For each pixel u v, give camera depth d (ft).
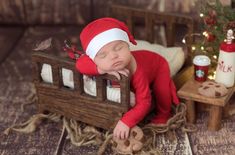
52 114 4.07
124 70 3.41
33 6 5.72
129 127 3.48
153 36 4.89
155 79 3.97
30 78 4.92
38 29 5.83
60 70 3.76
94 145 3.73
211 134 3.85
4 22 5.90
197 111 4.18
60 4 5.65
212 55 4.19
